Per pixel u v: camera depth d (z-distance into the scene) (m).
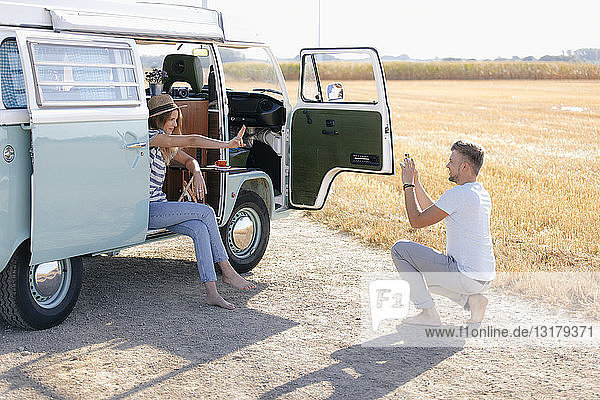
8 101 5.39
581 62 43.00
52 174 5.51
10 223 5.42
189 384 5.03
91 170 5.80
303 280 7.62
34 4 5.71
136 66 6.28
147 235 6.74
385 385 5.06
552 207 11.29
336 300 6.94
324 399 4.83
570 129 23.61
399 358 5.54
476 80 51.19
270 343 5.81
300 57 8.35
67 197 5.65
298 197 8.52
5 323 6.10
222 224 7.42
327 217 10.96
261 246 8.01
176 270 7.93
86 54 5.88
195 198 7.33
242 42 7.79
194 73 7.87
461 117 28.55
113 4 6.33
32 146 5.35
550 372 5.32
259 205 7.92
